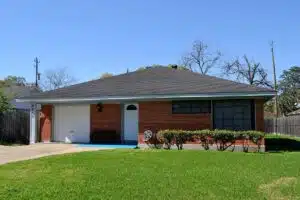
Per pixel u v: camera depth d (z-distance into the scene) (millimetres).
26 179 9617
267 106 58625
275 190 8453
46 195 7922
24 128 23375
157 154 14547
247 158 13531
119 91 19672
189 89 18516
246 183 9141
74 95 20156
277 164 12109
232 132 17000
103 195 7941
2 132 23125
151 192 8227
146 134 18672
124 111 20953
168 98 18453
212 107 18375
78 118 21656
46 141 21953
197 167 11461
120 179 9562
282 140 25609
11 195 7910
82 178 9711
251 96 17344
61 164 12039
